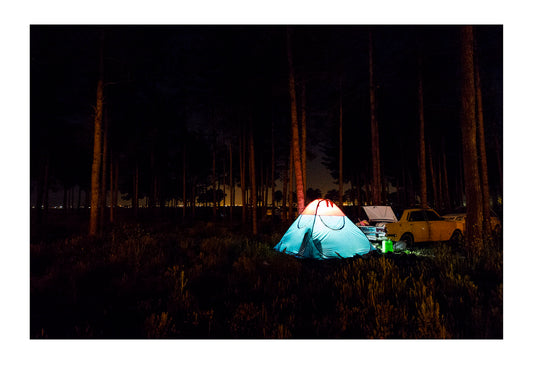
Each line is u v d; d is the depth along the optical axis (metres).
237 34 14.60
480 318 3.75
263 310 4.12
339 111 20.36
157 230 16.09
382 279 5.04
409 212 11.04
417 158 28.62
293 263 6.73
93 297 5.03
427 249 9.42
